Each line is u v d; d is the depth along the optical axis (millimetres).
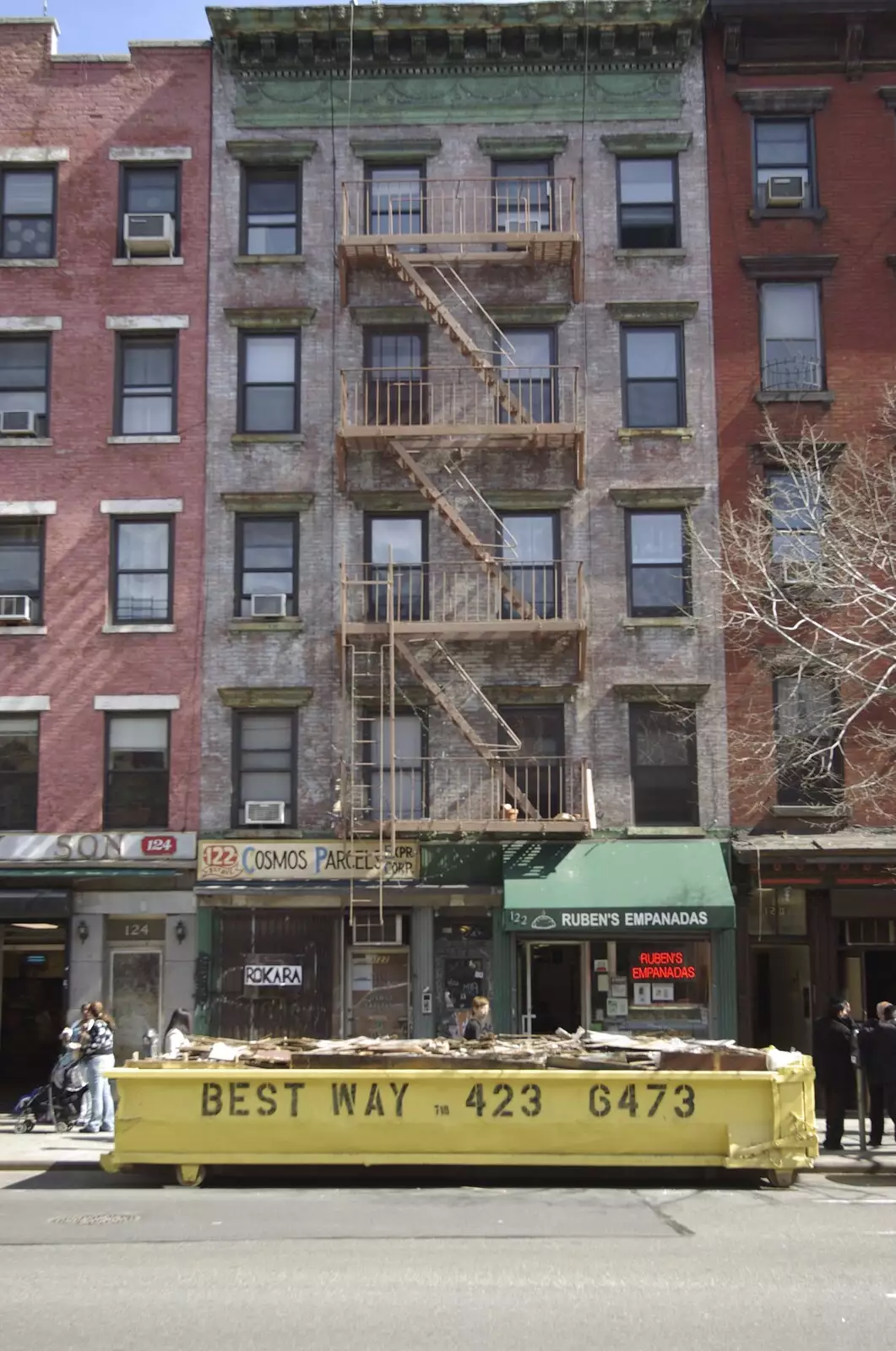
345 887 22203
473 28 24547
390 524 23953
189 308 24438
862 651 21344
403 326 24375
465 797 22906
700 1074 13891
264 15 24453
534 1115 13836
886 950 22156
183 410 24125
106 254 24578
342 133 24938
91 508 23875
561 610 23438
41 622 23641
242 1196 13164
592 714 23125
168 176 24969
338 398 24141
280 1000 22328
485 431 22953
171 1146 13922
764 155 24766
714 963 21969
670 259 24375
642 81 24906
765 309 24312
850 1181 14547
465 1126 13828
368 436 23031
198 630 23516
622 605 23422
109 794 23250
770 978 22750
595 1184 14109
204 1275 9172
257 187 25016
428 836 22406
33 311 24422
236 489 23875
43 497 23906
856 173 24578
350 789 22453
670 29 24609
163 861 22688
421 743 23250
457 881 22266
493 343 24312
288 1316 7965
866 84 24812
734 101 24844
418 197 24875
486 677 23281
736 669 23188
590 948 22359
